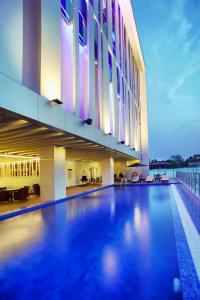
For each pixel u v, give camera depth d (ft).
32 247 19.43
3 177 62.49
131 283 13.07
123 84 83.05
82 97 46.21
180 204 39.11
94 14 52.75
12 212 31.96
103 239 21.36
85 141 44.27
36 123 27.17
